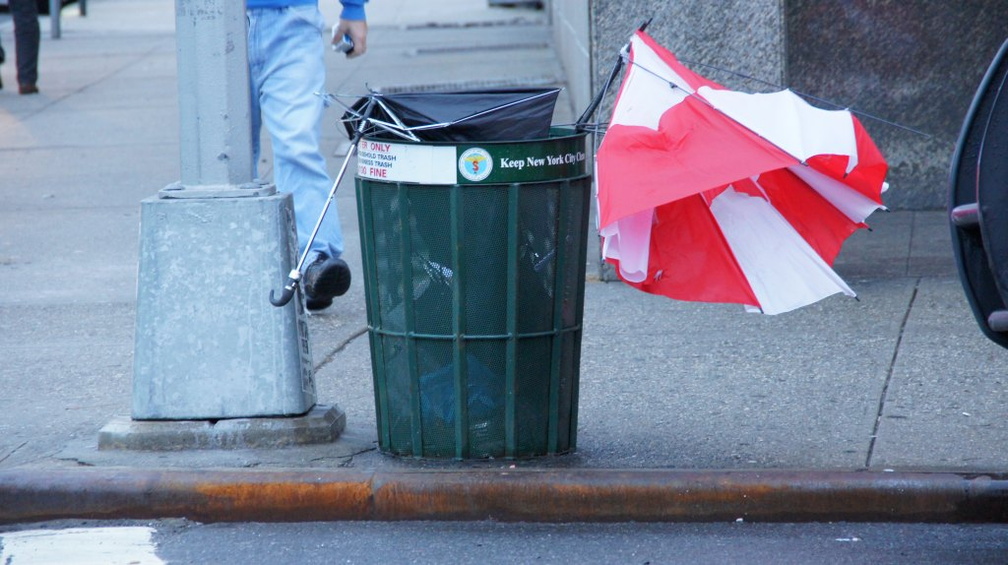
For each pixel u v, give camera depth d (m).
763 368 22.39
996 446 18.28
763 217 17.55
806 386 21.34
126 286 29.27
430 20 87.12
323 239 25.31
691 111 16.66
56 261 31.53
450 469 17.78
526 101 17.11
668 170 16.20
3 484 17.53
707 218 17.47
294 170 25.14
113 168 42.09
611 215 16.02
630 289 28.19
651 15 27.70
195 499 17.50
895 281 27.72
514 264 17.28
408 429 18.17
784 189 17.52
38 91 58.06
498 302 17.45
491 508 17.31
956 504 16.81
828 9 33.56
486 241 17.20
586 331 25.02
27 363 23.80
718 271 17.67
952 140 34.31
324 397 21.59
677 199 16.05
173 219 18.66
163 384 18.94
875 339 23.73
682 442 18.98
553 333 17.81
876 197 17.31
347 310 26.86
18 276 30.20
